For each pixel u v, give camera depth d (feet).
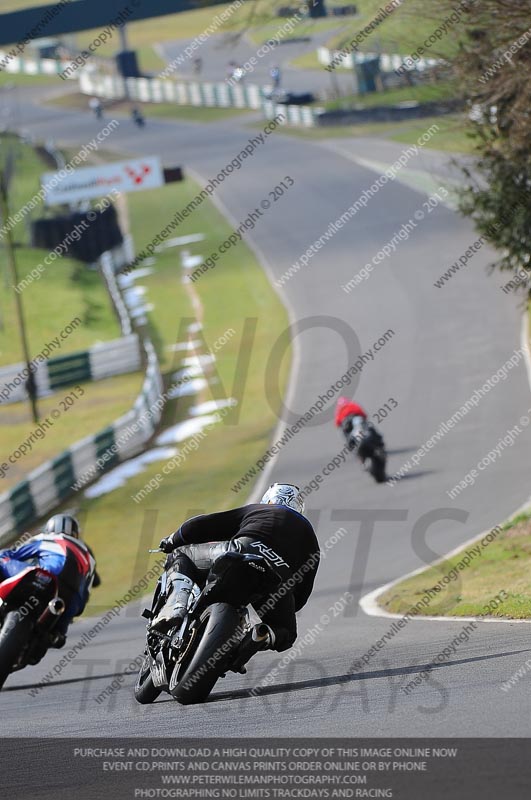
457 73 164.66
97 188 595.06
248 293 498.28
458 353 362.94
